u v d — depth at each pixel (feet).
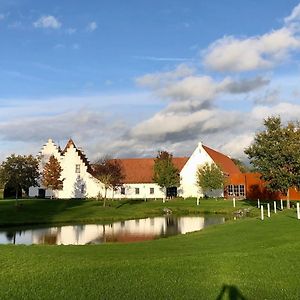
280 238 66.85
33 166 161.79
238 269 44.93
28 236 101.09
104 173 201.26
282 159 137.28
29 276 43.27
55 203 181.06
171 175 229.66
